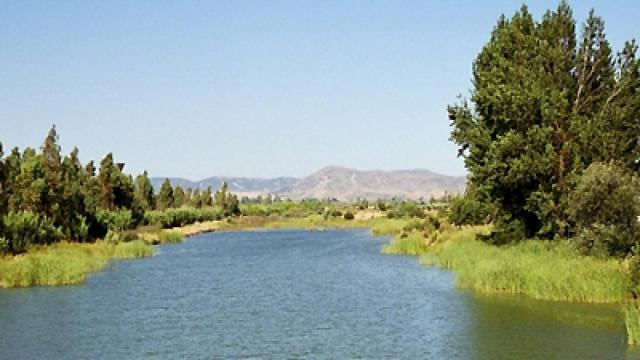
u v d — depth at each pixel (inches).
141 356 1053.2
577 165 1827.0
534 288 1483.8
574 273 1430.9
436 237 2753.4
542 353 1014.4
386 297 1574.8
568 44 2027.6
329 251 2957.7
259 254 2856.8
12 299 1587.1
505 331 1166.3
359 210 6505.9
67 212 2556.6
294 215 6318.9
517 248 1887.3
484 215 2635.3
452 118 2197.3
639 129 1930.4
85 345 1123.3
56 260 1936.5
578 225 1651.1
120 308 1470.2
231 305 1509.6
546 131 1881.2
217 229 5123.0
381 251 2827.3
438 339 1129.4
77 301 1562.5
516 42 2103.8
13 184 2335.1
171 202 5290.4
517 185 1971.0
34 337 1184.8
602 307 1333.7
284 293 1686.8
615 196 1566.2
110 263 2438.5
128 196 3700.8
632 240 1529.3
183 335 1195.3
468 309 1371.8
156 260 2591.0
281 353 1060.5
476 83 2235.5
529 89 1942.7
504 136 1957.4
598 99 1991.9
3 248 2033.7
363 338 1153.4
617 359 968.9
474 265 1803.6
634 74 1975.9
